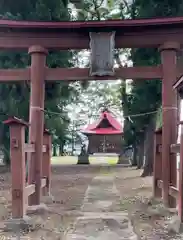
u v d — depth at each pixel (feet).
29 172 25.55
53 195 33.06
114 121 113.09
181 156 18.97
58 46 26.91
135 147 74.43
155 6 38.93
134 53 43.04
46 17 43.34
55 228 20.21
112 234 18.65
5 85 46.32
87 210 25.62
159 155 27.48
